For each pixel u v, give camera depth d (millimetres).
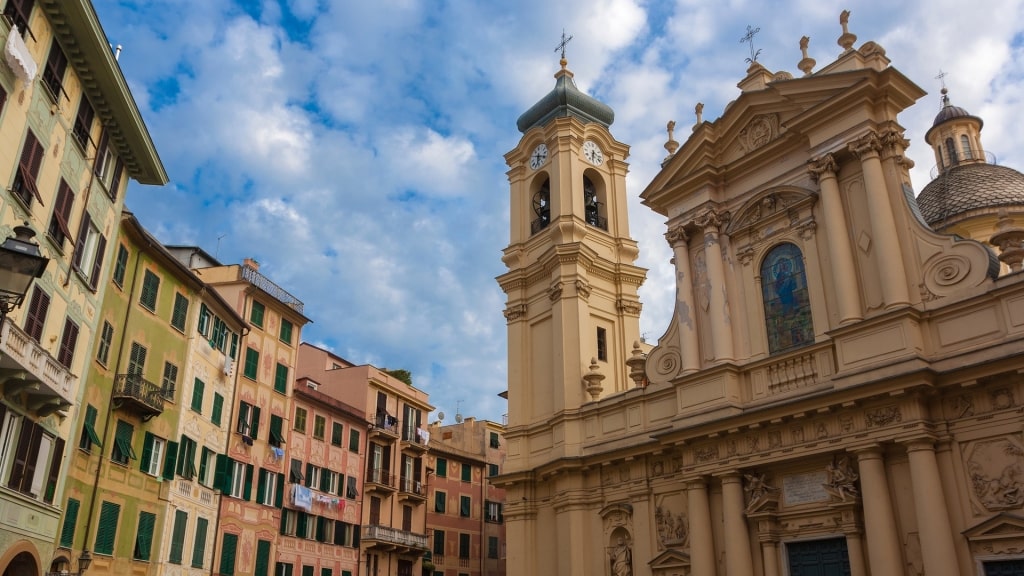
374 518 46906
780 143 26125
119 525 27219
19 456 19297
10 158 18250
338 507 43500
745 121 27781
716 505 24859
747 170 27391
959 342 20641
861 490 21125
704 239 27672
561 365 31781
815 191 25016
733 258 27125
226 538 34438
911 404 20344
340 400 48844
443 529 53562
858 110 23969
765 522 23172
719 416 24609
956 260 21312
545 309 34188
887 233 22375
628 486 28016
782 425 23141
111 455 27047
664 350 28562
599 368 32500
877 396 20828
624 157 38281
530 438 32875
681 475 26047
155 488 29500
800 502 22734
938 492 19500
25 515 19688
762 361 24719
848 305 22641
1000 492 18906
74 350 22500
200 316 33406
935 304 21297
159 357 30250
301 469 41125
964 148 37875
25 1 18781
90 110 22797
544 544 30750
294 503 39750
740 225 27016
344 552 43438
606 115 38969
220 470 34250
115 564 26906
